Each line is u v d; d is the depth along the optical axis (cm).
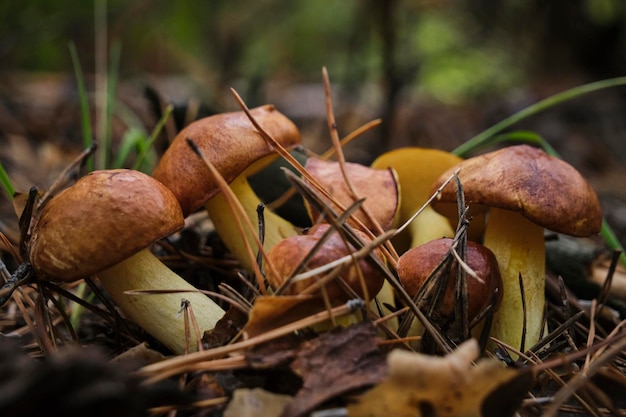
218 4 122
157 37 122
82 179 29
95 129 75
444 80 123
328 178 34
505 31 126
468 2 124
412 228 37
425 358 23
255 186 41
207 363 26
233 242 34
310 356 25
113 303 36
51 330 30
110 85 48
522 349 30
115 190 28
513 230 32
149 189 28
